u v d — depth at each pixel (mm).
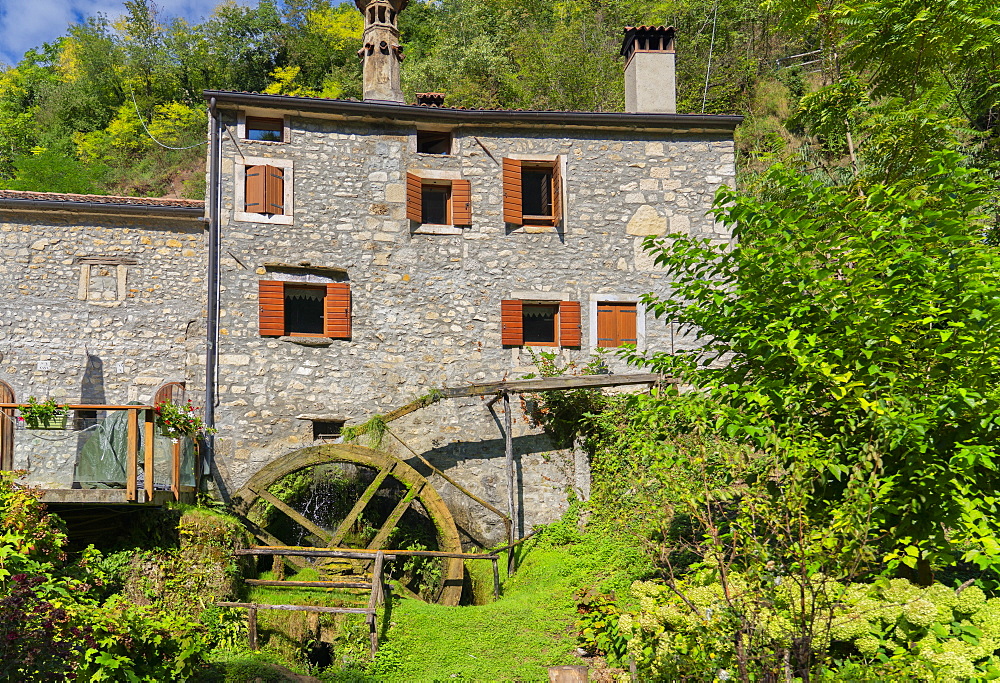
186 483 9734
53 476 8102
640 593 5586
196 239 11375
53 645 5301
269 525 10891
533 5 24906
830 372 5238
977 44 9562
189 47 30156
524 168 12375
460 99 22438
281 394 11078
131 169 24797
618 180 12234
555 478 11281
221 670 7598
